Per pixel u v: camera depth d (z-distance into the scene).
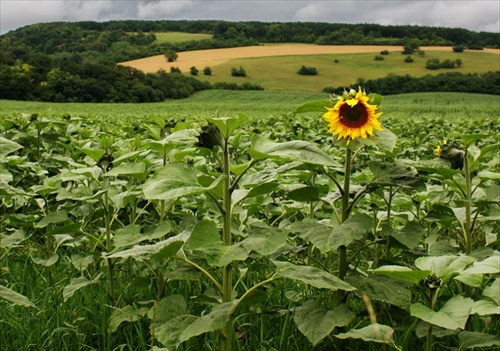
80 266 3.62
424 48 139.12
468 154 3.50
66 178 3.83
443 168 3.29
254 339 3.13
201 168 4.00
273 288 3.80
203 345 3.03
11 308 3.48
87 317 3.43
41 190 4.35
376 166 3.09
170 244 2.27
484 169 4.89
